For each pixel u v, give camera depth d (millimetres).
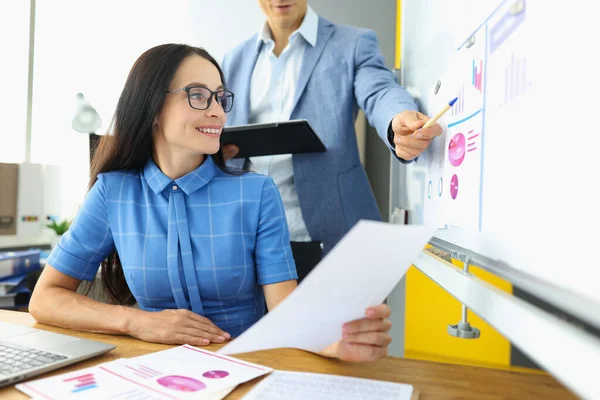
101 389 489
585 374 278
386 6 2801
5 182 2330
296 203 1533
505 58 465
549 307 372
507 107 458
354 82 1396
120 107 930
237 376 532
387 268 465
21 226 2377
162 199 906
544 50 378
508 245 445
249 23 2891
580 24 319
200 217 899
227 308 919
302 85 1446
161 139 913
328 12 2824
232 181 933
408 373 564
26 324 811
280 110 1511
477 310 487
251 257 927
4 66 2615
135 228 903
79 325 768
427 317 2188
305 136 1180
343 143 1429
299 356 626
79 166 2695
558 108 353
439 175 735
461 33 635
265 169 1548
